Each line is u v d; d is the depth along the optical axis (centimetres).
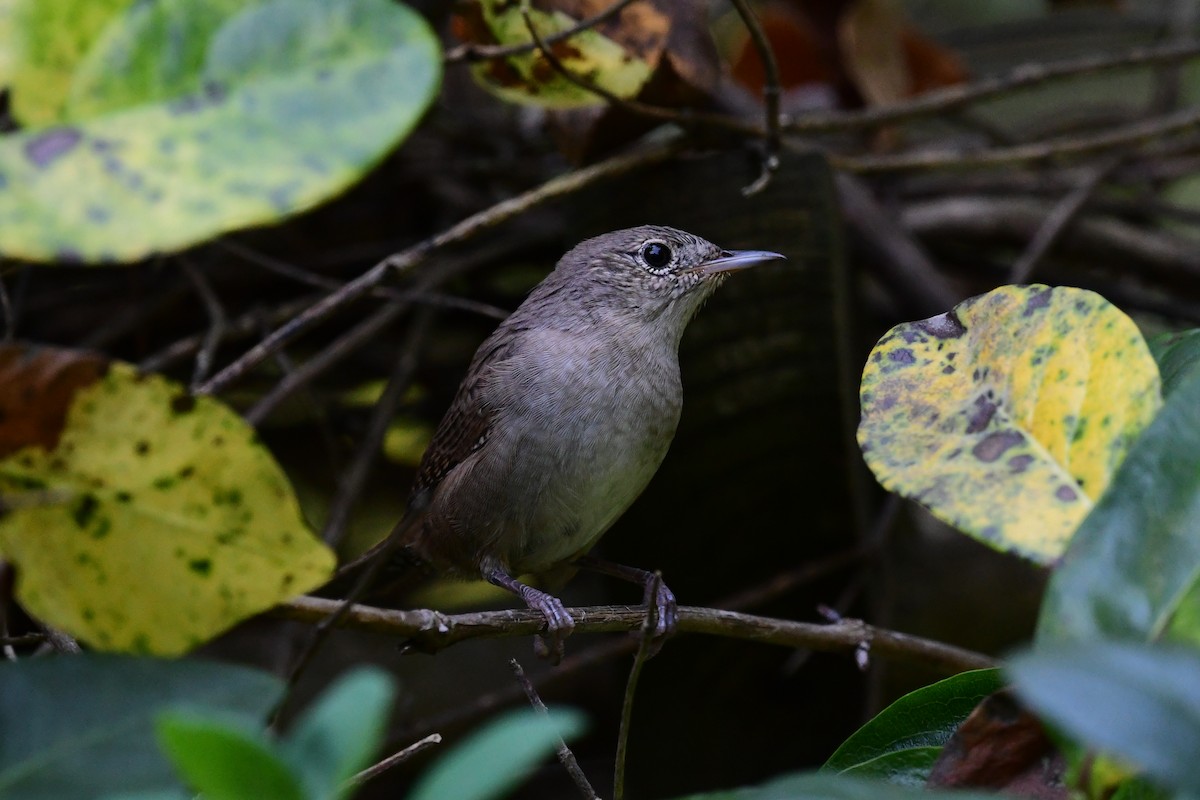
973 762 372
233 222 300
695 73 827
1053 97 1548
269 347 745
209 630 371
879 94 1221
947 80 1298
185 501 361
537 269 1277
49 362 347
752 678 942
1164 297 1389
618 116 856
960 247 1397
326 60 315
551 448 787
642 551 948
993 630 1086
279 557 366
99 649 372
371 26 316
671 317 841
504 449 791
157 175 306
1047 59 1536
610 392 799
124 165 307
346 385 1255
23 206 302
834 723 939
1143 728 249
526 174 1219
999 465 399
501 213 803
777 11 1254
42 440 354
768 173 826
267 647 1098
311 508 1223
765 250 901
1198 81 1515
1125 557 342
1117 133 1055
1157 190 1459
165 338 1204
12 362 346
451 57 728
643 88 829
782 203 896
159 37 320
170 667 348
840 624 664
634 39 768
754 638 650
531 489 791
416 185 1245
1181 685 255
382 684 270
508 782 271
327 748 261
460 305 937
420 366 1250
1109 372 404
